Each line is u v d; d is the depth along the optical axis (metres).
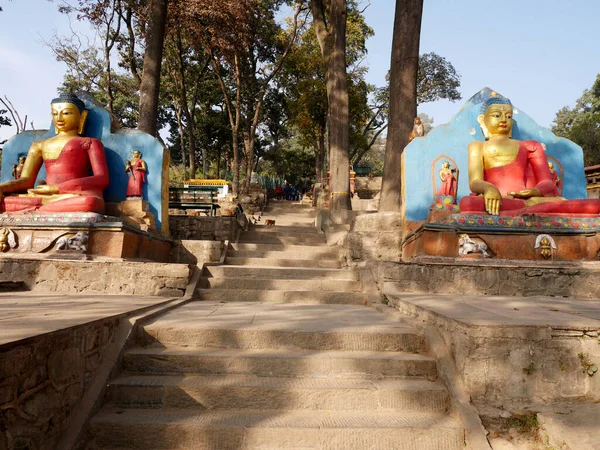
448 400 3.55
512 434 3.22
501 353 3.47
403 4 10.66
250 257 9.19
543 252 7.03
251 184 22.53
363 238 9.08
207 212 12.45
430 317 4.42
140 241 7.70
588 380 3.46
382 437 3.18
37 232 7.19
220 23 18.97
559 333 3.51
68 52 19.95
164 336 4.29
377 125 34.81
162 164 9.07
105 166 8.49
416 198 8.75
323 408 3.54
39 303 4.86
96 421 3.20
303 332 4.30
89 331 3.48
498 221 7.20
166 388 3.55
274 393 3.56
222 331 4.32
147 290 6.62
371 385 3.68
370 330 4.39
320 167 28.58
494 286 6.41
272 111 34.84
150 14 11.72
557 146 9.05
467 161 8.84
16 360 2.51
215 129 31.72
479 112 9.05
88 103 9.14
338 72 13.93
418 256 7.21
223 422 3.27
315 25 15.53
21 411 2.56
